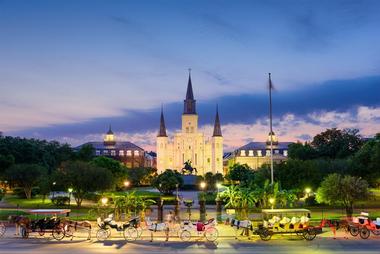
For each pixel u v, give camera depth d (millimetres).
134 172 160750
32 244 38062
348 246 36812
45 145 140125
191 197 100188
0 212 61500
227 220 49562
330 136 127000
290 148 136500
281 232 39625
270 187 53031
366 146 84562
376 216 56875
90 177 71438
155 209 69188
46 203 80562
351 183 55156
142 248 36406
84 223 42188
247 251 34844
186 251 35062
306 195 80500
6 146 119438
